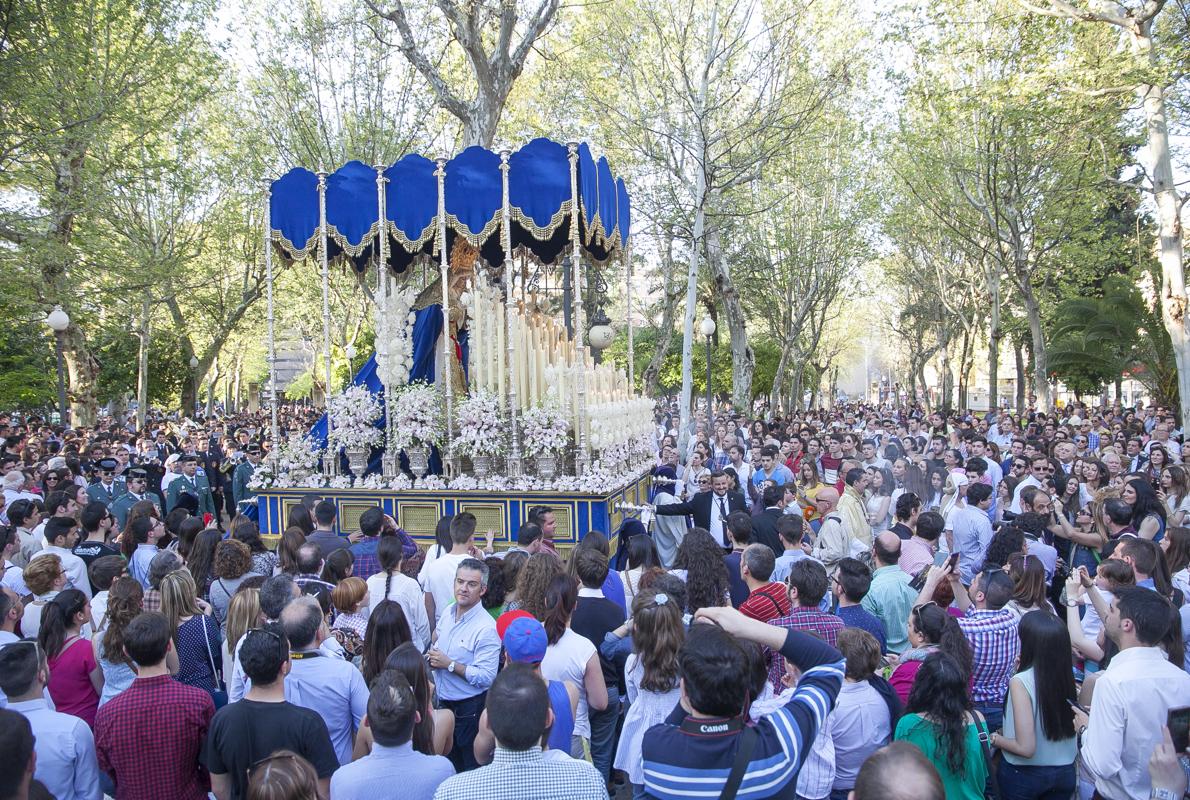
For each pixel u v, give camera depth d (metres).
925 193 26.14
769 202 28.67
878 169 29.23
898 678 4.92
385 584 6.36
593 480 10.58
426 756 3.77
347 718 4.66
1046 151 21.53
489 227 11.30
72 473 13.08
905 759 2.47
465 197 11.38
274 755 3.33
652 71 18.95
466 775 3.37
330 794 3.77
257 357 55.50
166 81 22.55
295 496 11.63
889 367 83.38
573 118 23.12
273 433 12.14
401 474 11.38
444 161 11.31
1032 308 23.77
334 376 36.03
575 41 20.97
